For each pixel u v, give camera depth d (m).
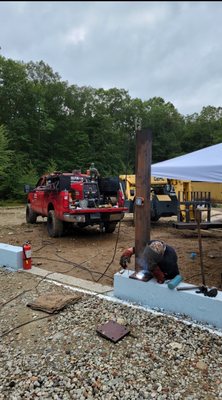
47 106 33.22
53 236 7.97
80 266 5.45
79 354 2.86
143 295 3.71
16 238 7.90
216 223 8.47
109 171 33.38
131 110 47.03
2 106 27.80
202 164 3.88
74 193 7.47
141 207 3.87
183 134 53.03
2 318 3.61
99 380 2.52
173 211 9.83
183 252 6.45
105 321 3.34
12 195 22.62
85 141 34.31
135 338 3.04
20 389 2.48
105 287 4.35
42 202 8.80
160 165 4.48
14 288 4.41
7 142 23.16
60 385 2.50
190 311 3.34
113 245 7.13
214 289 3.29
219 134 48.72
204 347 2.85
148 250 3.62
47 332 3.24
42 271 5.09
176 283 3.49
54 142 33.00
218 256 6.10
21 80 28.38
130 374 2.57
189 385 2.43
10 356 2.90
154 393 2.35
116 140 37.38
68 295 4.01
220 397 2.29
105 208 7.47
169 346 2.89
